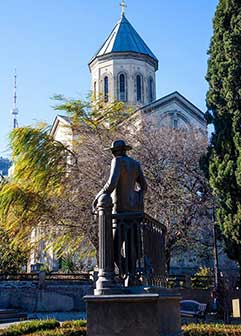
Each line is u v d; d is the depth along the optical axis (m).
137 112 28.33
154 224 7.09
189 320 17.05
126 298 5.84
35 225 24.34
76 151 25.55
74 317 21.30
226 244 16.73
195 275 28.61
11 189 23.84
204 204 23.73
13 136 24.80
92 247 25.94
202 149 25.11
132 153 24.66
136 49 46.31
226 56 17.05
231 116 16.81
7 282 25.73
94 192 23.55
